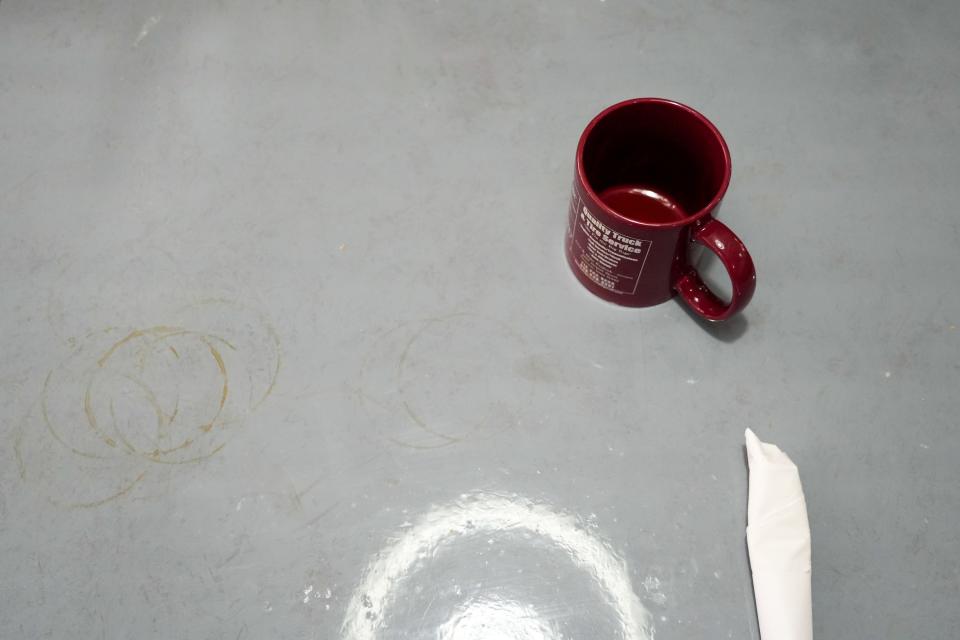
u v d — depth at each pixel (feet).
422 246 2.85
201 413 2.61
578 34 3.23
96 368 2.67
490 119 3.07
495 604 2.39
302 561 2.43
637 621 2.38
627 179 2.82
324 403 2.62
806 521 2.38
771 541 2.36
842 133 3.06
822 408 2.64
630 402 2.63
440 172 2.97
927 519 2.51
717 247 2.29
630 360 2.69
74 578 2.41
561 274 2.81
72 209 2.91
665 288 2.63
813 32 3.25
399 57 3.18
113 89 3.11
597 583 2.42
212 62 3.16
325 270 2.81
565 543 2.46
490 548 2.46
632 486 2.53
